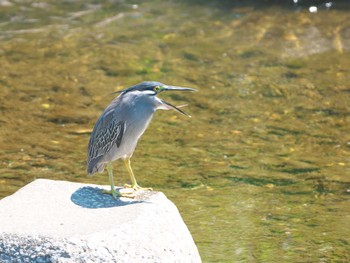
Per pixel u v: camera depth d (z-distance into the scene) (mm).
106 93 16297
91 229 8148
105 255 7848
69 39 19328
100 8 21641
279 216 11359
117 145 9531
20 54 18344
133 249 8039
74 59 18109
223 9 21516
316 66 17859
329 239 10641
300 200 11906
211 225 11023
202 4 21906
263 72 17531
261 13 21141
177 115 15453
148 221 8547
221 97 16266
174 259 8281
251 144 14117
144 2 22109
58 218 8477
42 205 8883
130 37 19547
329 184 12477
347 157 13547
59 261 7750
